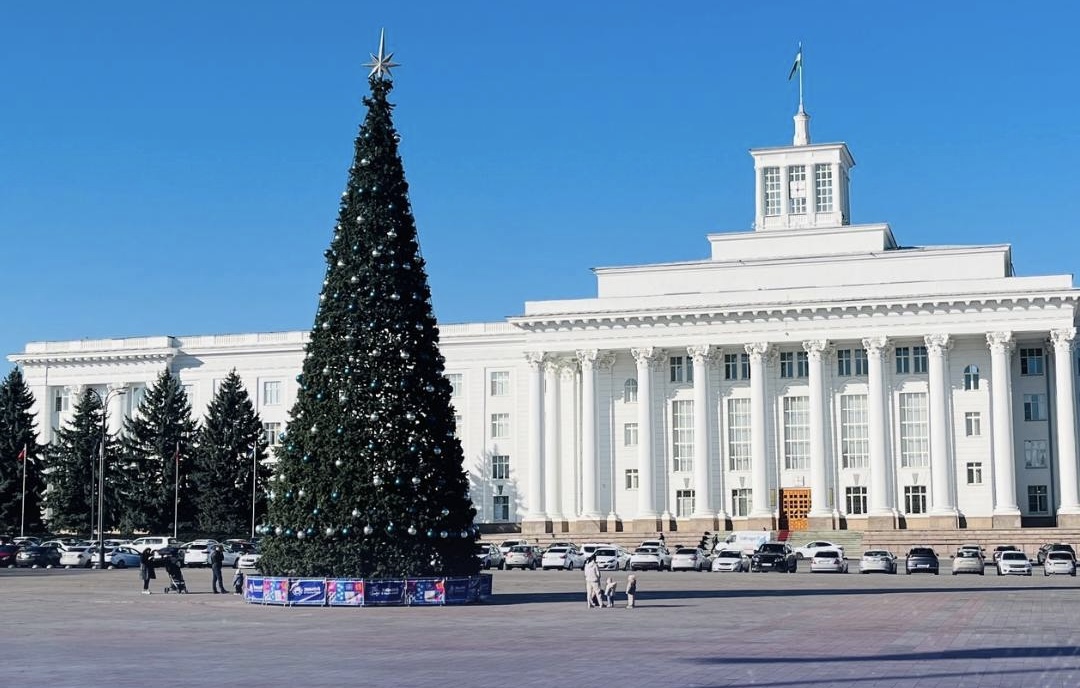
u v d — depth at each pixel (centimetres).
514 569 8012
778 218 10494
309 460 4231
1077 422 9619
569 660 2509
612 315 10019
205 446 10812
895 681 2166
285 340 11606
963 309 9375
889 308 9494
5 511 10725
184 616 3800
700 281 10162
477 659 2531
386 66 4516
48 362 12100
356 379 4231
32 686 2103
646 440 9956
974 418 9556
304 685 2112
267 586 4284
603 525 10112
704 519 9769
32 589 5531
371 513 4162
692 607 4147
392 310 4306
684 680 2184
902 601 4472
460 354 10975
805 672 2298
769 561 7400
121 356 11850
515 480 10731
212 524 10638
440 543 4272
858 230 10044
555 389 10281
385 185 4409
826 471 9625
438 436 4319
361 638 3017
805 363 9919
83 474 10956
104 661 2506
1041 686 2105
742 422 10006
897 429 9675
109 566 8606
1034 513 9519
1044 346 9612
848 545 9194
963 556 7206
